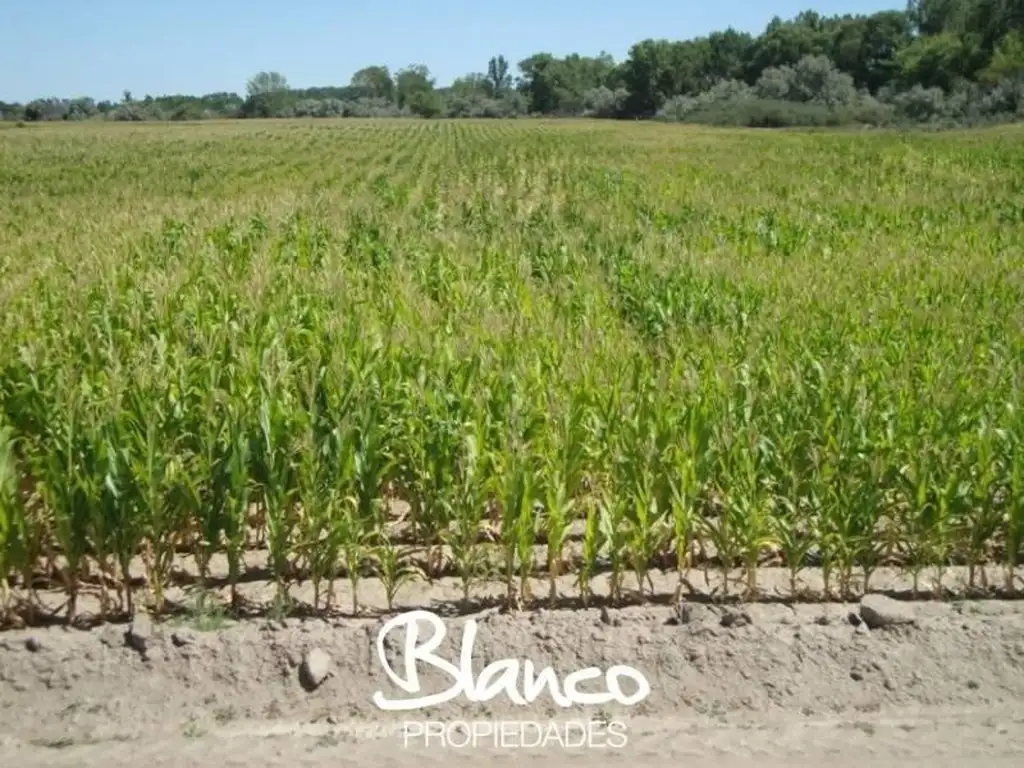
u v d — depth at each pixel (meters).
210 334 9.70
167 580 6.38
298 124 110.75
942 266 14.43
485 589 6.37
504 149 57.44
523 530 5.94
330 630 5.58
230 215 21.02
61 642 5.50
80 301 11.48
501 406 7.28
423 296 12.11
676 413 6.89
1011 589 6.31
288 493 6.06
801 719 5.14
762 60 135.25
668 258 15.29
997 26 102.44
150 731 5.02
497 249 15.98
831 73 113.56
